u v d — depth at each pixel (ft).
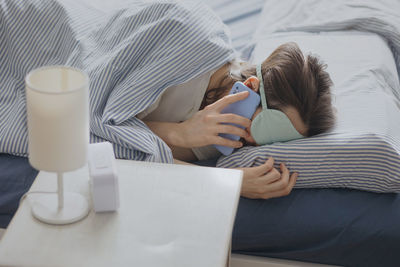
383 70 4.87
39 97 2.37
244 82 3.95
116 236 2.69
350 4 5.90
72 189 2.96
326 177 3.89
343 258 3.81
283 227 3.80
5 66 4.73
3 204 3.91
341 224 3.75
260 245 3.88
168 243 2.67
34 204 2.80
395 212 3.79
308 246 3.83
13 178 3.92
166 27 4.09
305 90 3.80
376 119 4.11
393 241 3.70
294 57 3.89
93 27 4.80
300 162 3.84
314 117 3.85
